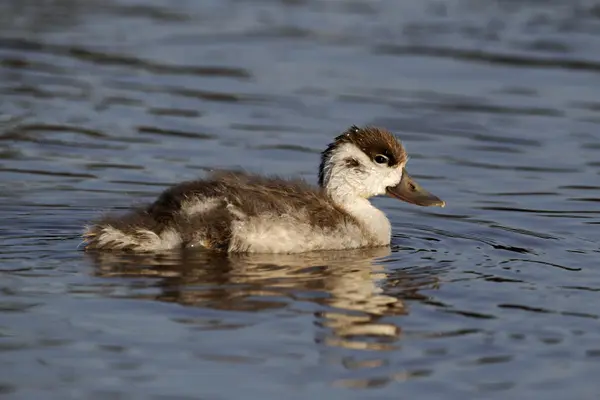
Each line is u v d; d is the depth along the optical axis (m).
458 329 11.54
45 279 12.54
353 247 14.52
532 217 16.56
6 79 22.75
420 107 21.97
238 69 23.98
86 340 10.94
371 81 23.44
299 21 27.45
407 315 11.87
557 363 10.80
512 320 11.84
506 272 13.55
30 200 16.45
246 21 27.39
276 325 11.40
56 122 20.52
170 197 14.09
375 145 15.21
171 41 25.69
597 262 14.09
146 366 10.43
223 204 13.84
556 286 13.03
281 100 22.25
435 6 28.44
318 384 10.19
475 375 10.49
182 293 12.19
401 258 14.09
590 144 20.27
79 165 18.42
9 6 27.91
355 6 28.56
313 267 13.45
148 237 13.59
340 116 21.39
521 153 19.88
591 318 11.95
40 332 11.09
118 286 12.35
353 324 11.52
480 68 24.27
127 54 24.69
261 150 19.55
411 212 16.91
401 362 10.70
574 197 17.67
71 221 15.34
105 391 9.97
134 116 21.03
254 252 13.86
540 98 22.58
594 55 24.88
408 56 24.92
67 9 27.94
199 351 10.75
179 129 20.47
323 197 14.89
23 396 9.85
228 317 11.57
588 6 28.28
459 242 15.09
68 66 23.73
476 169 19.11
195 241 13.66
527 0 28.84
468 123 21.28
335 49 25.34
